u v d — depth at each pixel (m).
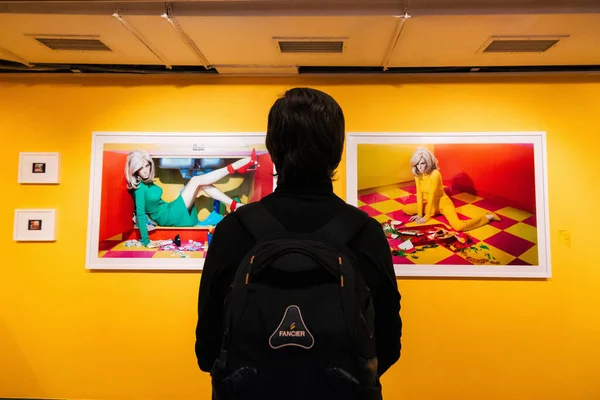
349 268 0.64
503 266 2.00
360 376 0.61
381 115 2.09
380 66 2.04
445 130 2.08
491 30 1.63
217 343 0.74
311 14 1.51
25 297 2.06
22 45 1.81
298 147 0.71
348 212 0.72
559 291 2.00
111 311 2.04
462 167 2.04
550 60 1.93
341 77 2.11
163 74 2.11
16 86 2.13
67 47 1.84
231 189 2.06
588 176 2.05
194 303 2.04
